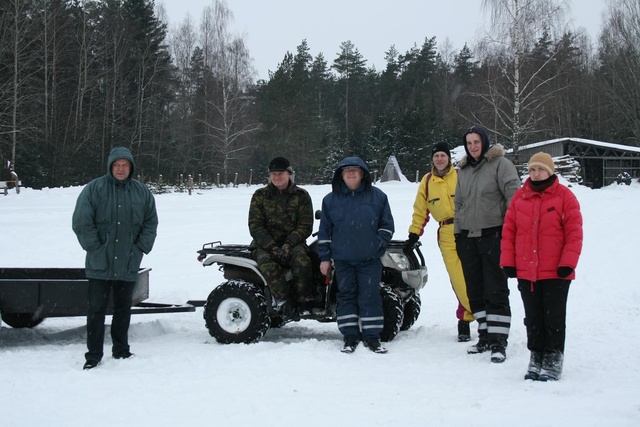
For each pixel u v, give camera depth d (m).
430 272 11.17
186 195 28.78
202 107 52.59
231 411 4.18
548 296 5.06
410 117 54.00
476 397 4.47
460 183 6.21
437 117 58.78
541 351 5.12
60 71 47.25
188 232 14.99
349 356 5.78
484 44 33.31
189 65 58.56
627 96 54.78
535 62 36.84
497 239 5.93
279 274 6.50
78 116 46.16
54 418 4.07
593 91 62.72
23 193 26.73
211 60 52.53
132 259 5.80
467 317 6.57
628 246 13.35
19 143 38.75
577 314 7.80
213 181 52.16
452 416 4.03
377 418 4.01
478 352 5.98
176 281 10.26
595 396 4.48
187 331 7.29
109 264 5.68
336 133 66.62
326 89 86.06
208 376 5.07
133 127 50.75
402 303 6.71
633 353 5.83
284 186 6.89
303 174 54.88
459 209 6.18
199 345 6.37
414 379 5.00
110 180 5.80
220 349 6.12
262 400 4.40
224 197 26.89
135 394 4.58
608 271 10.88
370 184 6.45
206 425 3.92
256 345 6.27
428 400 4.39
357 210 6.26
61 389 4.74
